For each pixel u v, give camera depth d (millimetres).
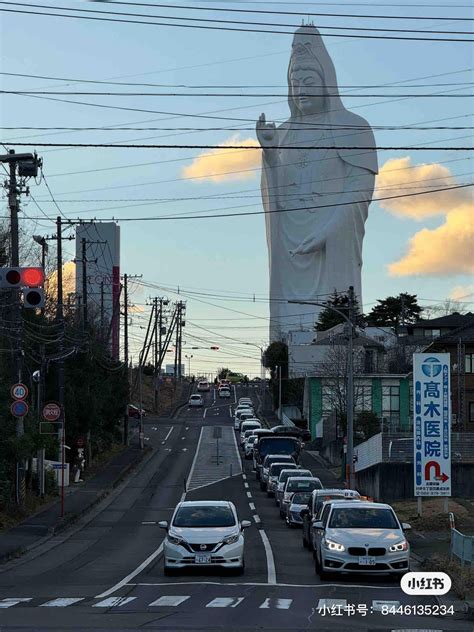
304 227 167250
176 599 22828
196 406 159875
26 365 63188
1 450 46562
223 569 28156
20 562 33281
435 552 33812
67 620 19453
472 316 109188
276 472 64625
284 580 26859
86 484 69688
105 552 36344
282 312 166375
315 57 171250
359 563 25922
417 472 44812
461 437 62062
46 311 76125
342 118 169125
